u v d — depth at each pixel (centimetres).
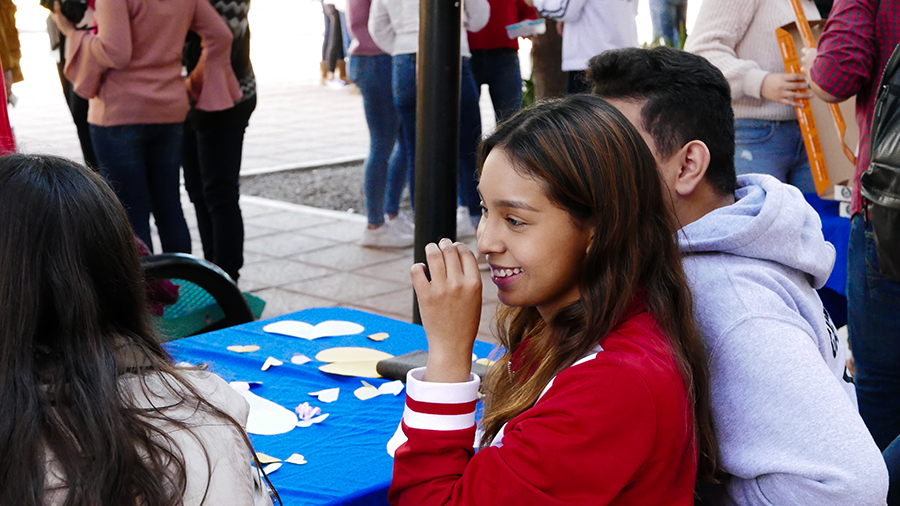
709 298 119
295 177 750
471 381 115
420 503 111
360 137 967
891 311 211
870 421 223
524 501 101
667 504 107
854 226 223
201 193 444
